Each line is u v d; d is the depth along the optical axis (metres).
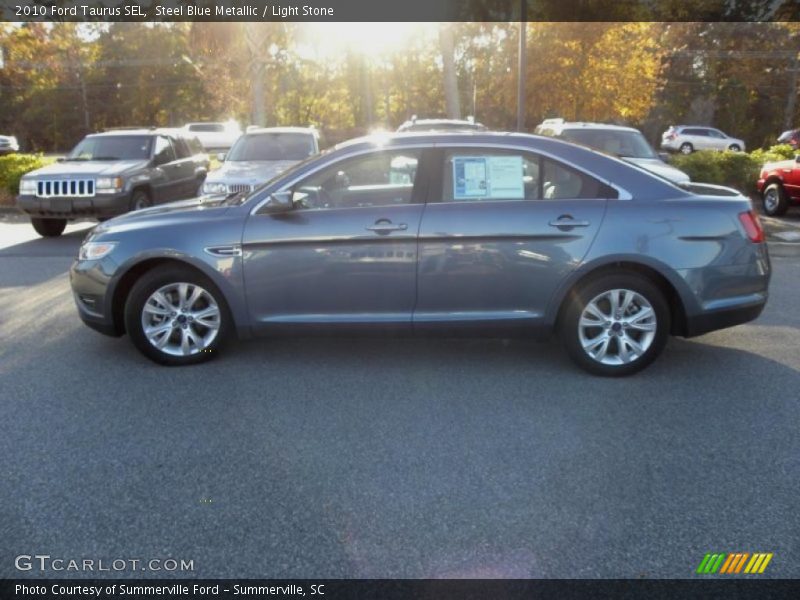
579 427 4.20
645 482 3.54
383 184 5.11
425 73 43.03
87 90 55.78
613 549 2.99
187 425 4.23
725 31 47.72
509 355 5.53
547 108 26.62
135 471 3.66
